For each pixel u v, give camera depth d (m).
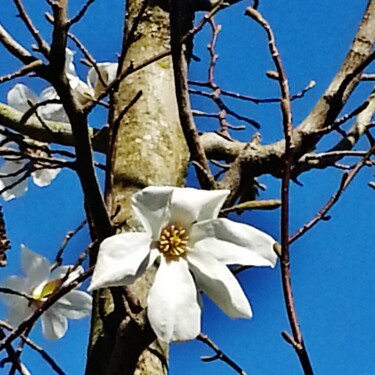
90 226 0.83
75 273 0.95
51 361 0.88
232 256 0.78
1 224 0.87
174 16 0.82
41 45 0.74
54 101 0.79
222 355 0.89
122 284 0.75
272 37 0.78
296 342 0.71
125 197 0.96
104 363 0.86
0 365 0.86
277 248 0.78
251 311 0.77
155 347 0.88
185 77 0.83
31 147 0.94
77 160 0.76
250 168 0.89
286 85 0.76
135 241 0.77
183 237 0.79
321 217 0.76
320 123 0.91
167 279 0.77
